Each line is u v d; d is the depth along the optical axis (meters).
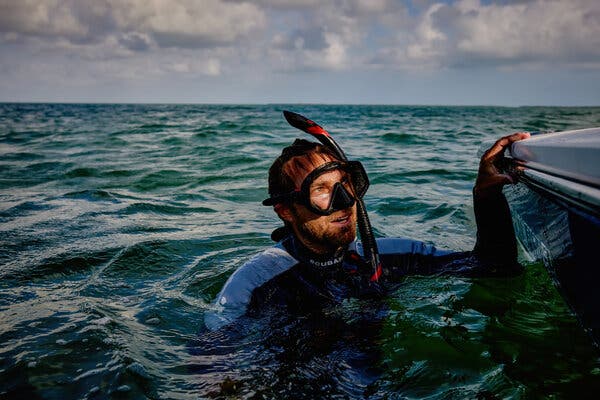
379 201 3.90
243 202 4.05
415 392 1.26
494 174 1.73
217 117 25.44
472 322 1.66
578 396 1.23
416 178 5.02
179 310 1.89
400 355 1.45
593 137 1.38
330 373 1.32
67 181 5.11
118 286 2.17
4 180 5.18
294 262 1.67
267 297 1.61
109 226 3.21
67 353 1.48
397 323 1.64
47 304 1.92
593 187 1.23
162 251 2.66
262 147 8.42
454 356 1.44
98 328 1.66
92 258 2.53
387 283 1.82
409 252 1.93
